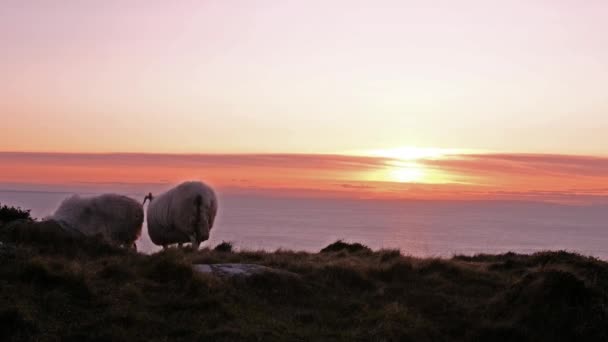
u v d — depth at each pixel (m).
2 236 17.09
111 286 13.55
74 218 19.38
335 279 15.59
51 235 17.27
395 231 169.25
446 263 17.50
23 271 13.28
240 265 15.58
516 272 17.83
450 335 12.84
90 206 19.73
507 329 12.66
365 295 14.70
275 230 152.75
